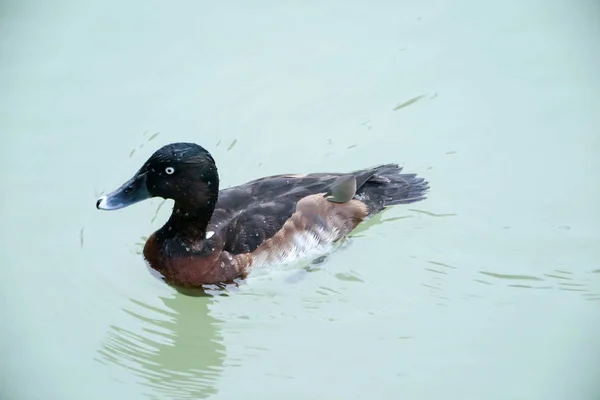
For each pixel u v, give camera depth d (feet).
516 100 48.60
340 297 39.01
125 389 35.55
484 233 41.88
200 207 38.01
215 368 36.11
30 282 39.75
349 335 37.29
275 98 48.32
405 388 34.99
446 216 42.73
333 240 40.75
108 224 42.73
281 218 39.50
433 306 38.55
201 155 37.76
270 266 39.40
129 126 46.91
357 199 41.83
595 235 41.73
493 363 36.04
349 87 48.96
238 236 38.96
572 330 37.37
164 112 47.55
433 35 51.96
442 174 44.80
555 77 49.75
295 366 36.04
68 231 42.24
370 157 45.44
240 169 44.68
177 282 39.14
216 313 38.45
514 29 52.39
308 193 40.63
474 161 45.52
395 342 36.94
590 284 39.40
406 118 47.60
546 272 39.99
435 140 46.44
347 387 35.09
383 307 38.52
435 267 40.29
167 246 39.04
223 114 47.44
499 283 39.50
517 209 43.04
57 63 50.11
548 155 45.83
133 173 44.60
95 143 46.19
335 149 45.80
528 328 37.47
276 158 45.27
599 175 44.73
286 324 37.88
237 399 34.86
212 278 38.75
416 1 53.88
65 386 35.65
